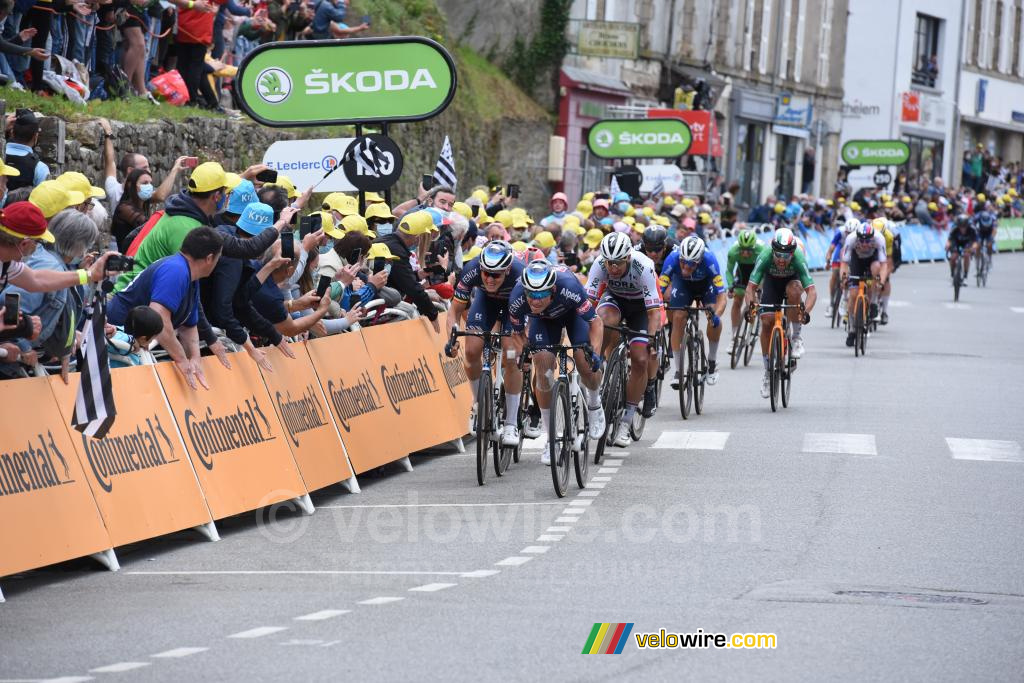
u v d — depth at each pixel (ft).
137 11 145.79
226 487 83.56
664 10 407.44
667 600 66.03
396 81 131.95
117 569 74.28
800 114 480.64
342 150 131.54
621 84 375.25
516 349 102.17
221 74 169.99
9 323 67.87
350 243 102.06
